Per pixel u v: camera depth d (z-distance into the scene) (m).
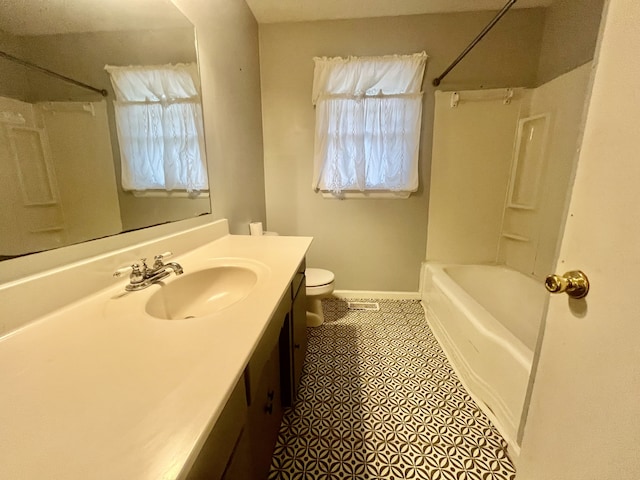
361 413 1.35
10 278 0.63
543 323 0.81
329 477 1.07
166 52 1.14
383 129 2.22
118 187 0.93
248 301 0.78
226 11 1.65
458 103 2.16
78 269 0.76
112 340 0.59
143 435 0.37
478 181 2.28
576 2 1.75
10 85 0.62
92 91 0.83
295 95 2.31
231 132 1.75
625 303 0.53
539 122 2.00
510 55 2.08
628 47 0.52
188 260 1.17
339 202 2.45
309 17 2.13
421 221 2.42
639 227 0.50
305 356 1.77
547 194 1.96
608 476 0.57
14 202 0.64
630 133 0.52
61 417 0.40
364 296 2.62
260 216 2.35
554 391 0.74
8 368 0.51
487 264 2.38
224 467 0.53
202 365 0.51
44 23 0.69
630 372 0.53
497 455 1.14
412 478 1.06
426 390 1.49
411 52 2.15
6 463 0.34
